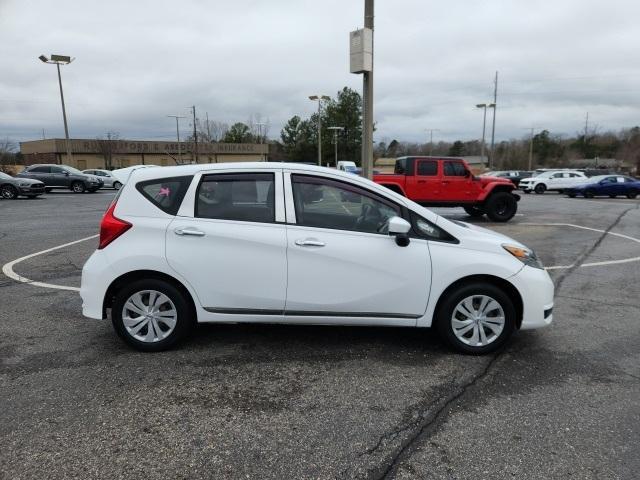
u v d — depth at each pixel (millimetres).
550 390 3506
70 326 4762
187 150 64312
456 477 2564
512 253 4078
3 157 61438
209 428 3008
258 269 3936
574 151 88625
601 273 7199
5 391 3441
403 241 3930
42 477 2539
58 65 33969
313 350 4188
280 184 4012
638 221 14109
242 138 82625
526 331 4676
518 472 2602
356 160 67062
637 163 74750
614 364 3951
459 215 16062
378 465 2664
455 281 4008
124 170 4328
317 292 3959
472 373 3771
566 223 13656
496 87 57219
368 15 8234
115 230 3969
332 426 3039
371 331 4633
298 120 71438
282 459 2711
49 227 12203
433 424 3062
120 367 3832
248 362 3939
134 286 3994
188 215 3984
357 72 8422
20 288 6195
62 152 55938
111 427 3006
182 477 2555
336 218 4031
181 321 4059
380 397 3398
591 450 2793
